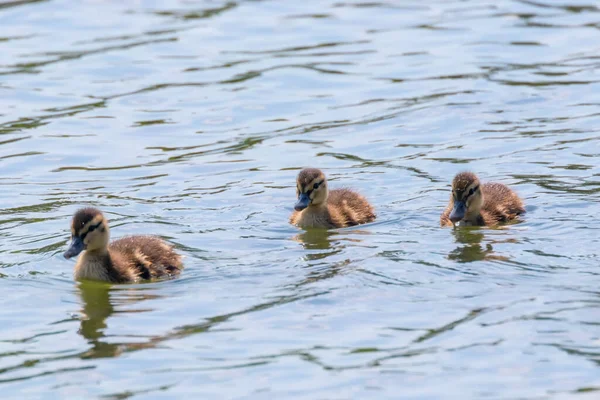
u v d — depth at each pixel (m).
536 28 27.56
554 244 14.71
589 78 23.66
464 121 21.30
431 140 20.33
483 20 28.45
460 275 13.51
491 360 11.01
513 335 11.55
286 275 13.79
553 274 13.44
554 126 20.73
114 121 21.88
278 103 22.86
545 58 25.23
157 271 14.06
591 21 28.00
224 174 18.83
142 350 11.52
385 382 10.59
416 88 23.47
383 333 11.76
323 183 16.22
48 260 14.79
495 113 21.69
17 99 23.20
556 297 12.59
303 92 23.52
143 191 17.95
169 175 18.81
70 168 19.27
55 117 22.12
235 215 16.72
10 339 11.95
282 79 24.33
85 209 14.10
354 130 21.09
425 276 13.52
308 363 11.05
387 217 16.58
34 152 20.11
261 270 14.05
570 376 10.62
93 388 10.65
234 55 26.03
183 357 11.30
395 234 15.65
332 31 27.84
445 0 30.75
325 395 10.35
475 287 13.05
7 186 18.31
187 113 22.30
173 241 15.41
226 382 10.67
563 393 10.29
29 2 30.36
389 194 17.64
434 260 14.16
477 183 15.93
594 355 11.02
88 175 18.88
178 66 25.33
